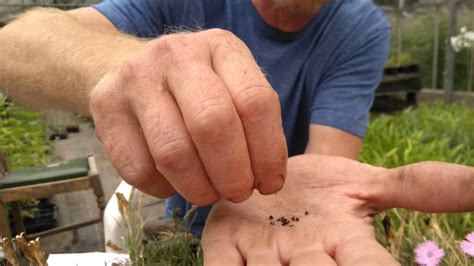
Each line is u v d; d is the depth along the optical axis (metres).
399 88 1.76
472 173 0.19
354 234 0.19
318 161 0.24
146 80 0.17
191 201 0.17
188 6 0.39
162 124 0.16
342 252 0.18
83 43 0.23
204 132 0.15
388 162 0.73
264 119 0.16
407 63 1.80
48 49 0.24
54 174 0.66
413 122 1.14
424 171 0.20
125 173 0.17
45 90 0.24
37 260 0.18
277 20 0.37
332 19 0.38
